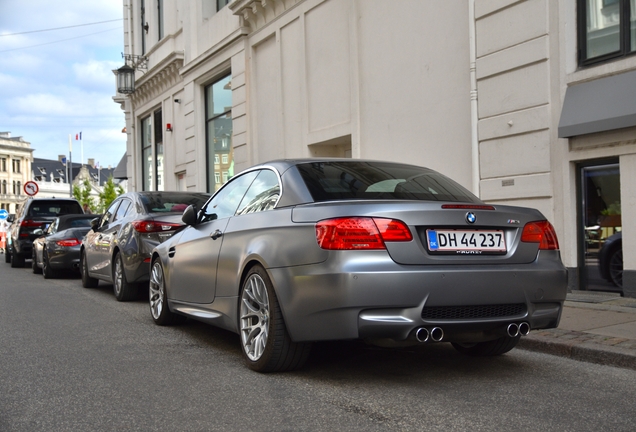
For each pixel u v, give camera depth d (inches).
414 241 156.3
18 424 139.1
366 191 179.8
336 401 153.4
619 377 175.9
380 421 137.9
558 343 203.8
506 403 150.9
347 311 152.2
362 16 456.8
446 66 382.3
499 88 341.4
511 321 163.0
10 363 198.1
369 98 450.9
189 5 749.3
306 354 175.6
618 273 298.2
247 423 137.8
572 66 308.8
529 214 173.9
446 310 156.4
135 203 354.9
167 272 254.8
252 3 582.2
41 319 287.3
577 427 133.6
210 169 733.9
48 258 509.7
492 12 343.6
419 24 402.9
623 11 290.7
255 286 182.5
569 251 312.0
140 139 989.8
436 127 391.2
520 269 164.2
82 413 146.6
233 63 638.5
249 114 618.2
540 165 321.1
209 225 222.5
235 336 244.5
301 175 185.2
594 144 297.4
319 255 157.4
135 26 969.5
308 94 523.2
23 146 4463.6
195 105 740.0
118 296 350.3
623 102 281.0
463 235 162.4
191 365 194.2
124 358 204.7
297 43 535.2
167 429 134.7
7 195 4333.2
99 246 386.9
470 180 367.6
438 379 174.2
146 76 880.3
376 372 182.4
